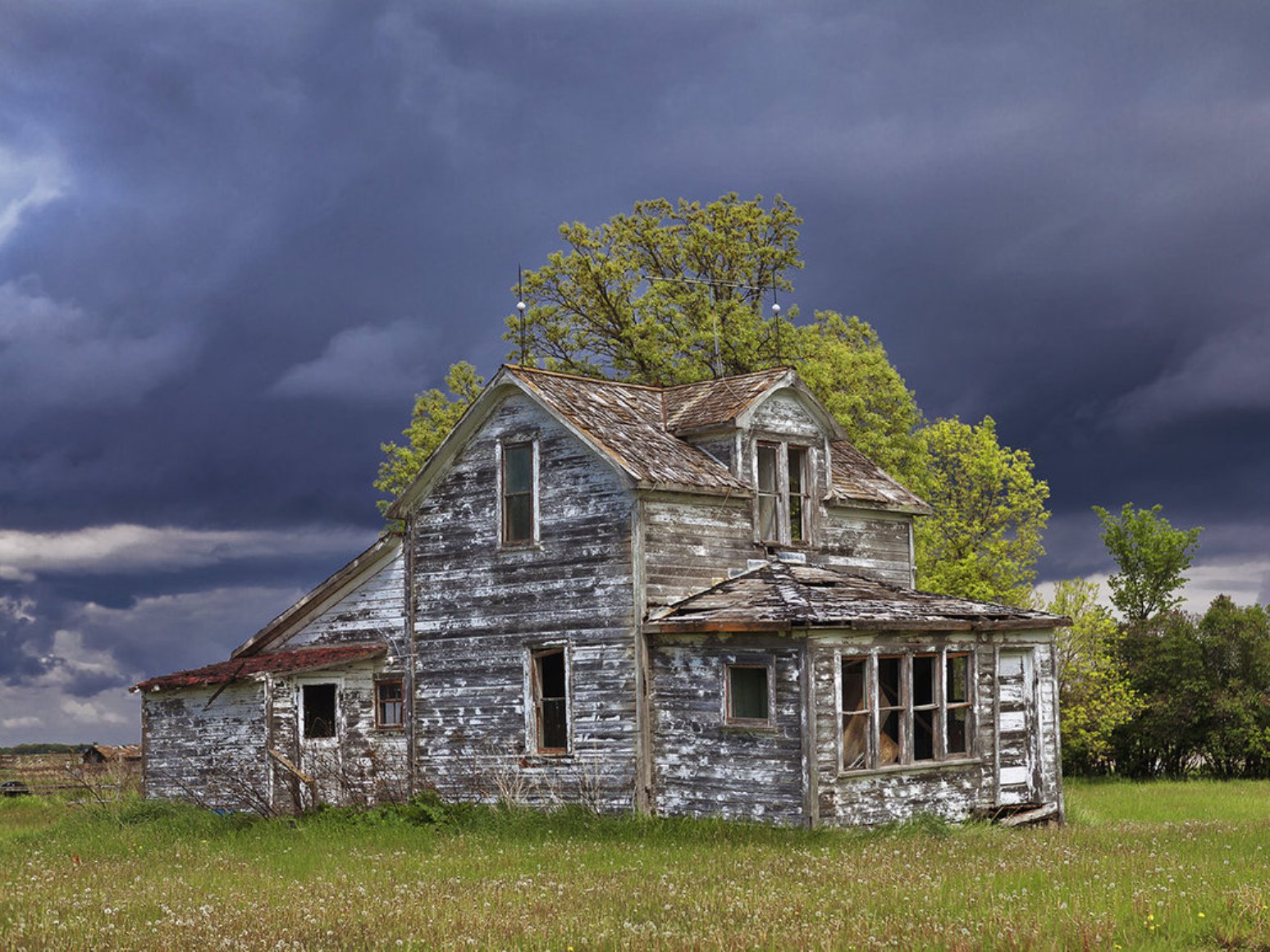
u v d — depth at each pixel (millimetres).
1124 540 59000
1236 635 51031
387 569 32844
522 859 21562
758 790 25578
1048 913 13984
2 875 21031
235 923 14844
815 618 24812
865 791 25734
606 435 28625
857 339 52594
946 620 27078
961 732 28281
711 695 26422
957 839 23625
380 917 15109
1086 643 48312
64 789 47219
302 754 32844
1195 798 37500
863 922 13773
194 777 34969
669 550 28109
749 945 12875
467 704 30406
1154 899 14875
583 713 28188
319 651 33719
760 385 30438
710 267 53188
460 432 30844
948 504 48750
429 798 29562
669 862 20672
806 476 31516
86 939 14047
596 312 52469
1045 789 29406
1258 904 14336
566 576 28812
